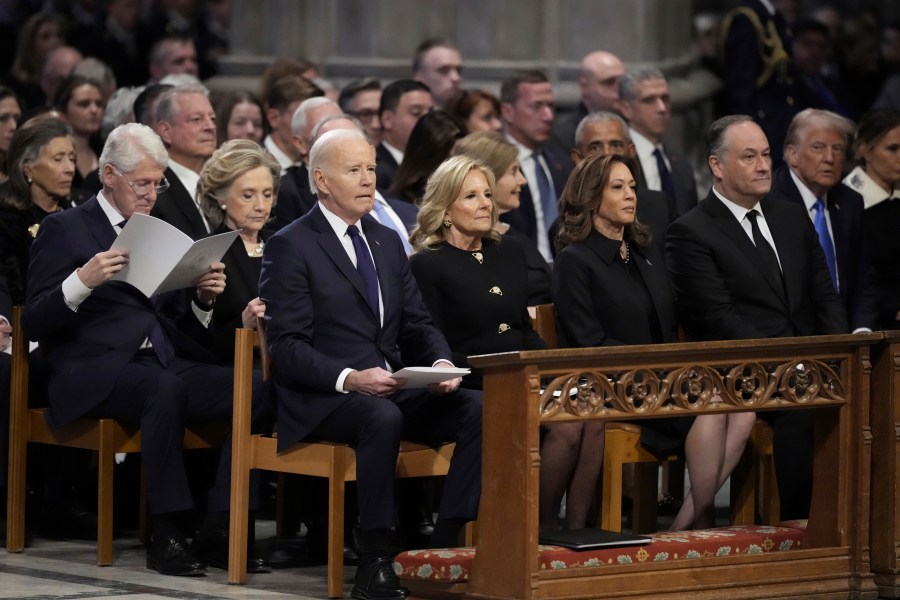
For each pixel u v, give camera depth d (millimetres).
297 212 20891
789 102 29078
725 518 19672
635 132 24641
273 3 31094
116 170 17109
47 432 17156
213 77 31578
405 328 16625
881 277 21562
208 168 17828
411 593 14539
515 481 13719
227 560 16453
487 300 17062
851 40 39125
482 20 30016
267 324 15938
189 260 16250
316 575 16406
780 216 18750
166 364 17219
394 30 30281
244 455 15844
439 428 16062
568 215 17766
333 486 15227
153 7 37656
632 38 30188
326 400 15547
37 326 16750
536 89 23984
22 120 21344
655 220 19391
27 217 18609
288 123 23375
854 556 15250
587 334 17297
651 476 17578
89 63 26703
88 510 18938
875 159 21609
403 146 24094
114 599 14727
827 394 15172
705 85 32344
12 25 35062
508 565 13773
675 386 14438
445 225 17219
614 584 14039
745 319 18312
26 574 15914
